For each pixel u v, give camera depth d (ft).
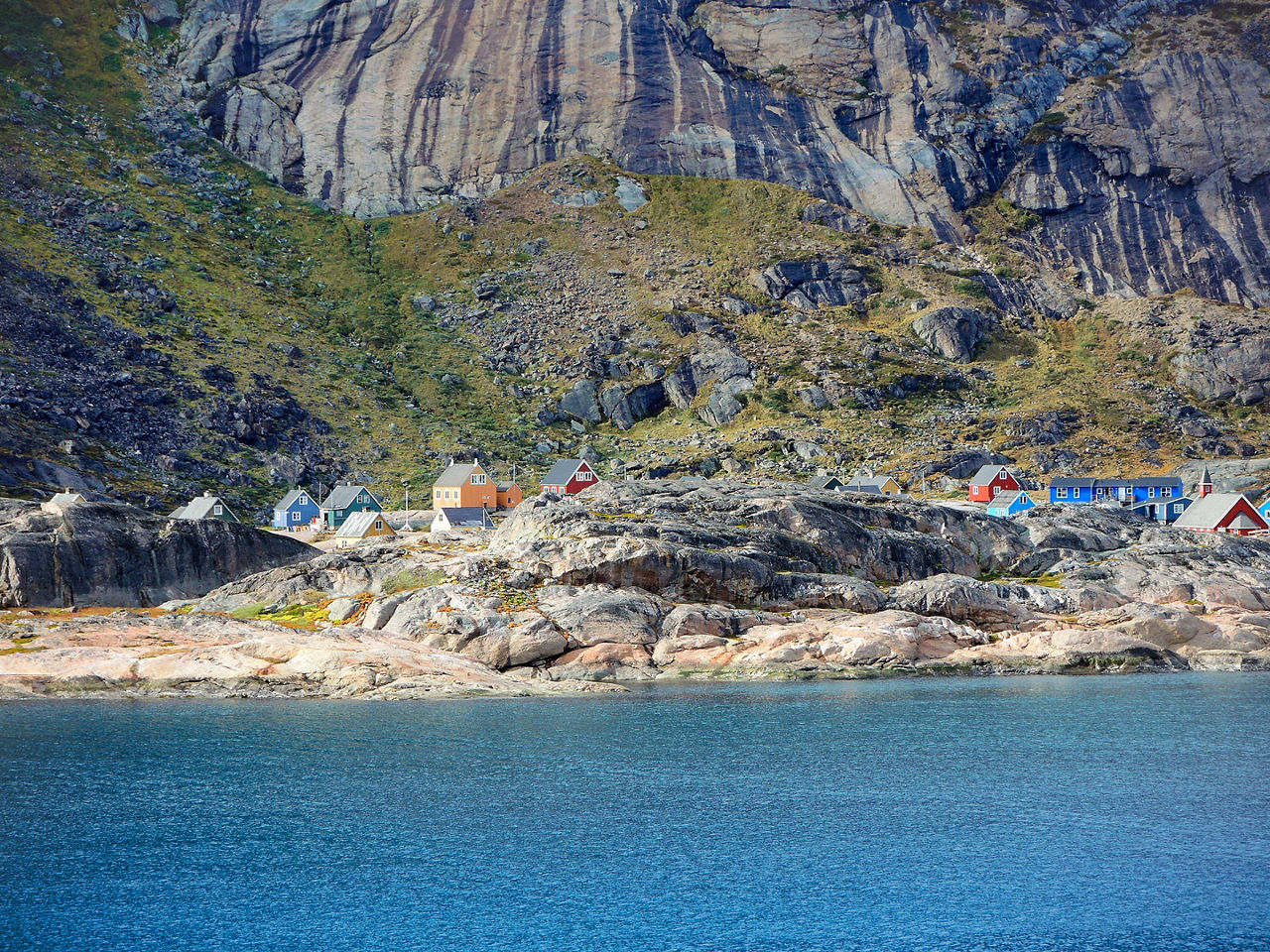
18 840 177.47
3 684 282.77
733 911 151.02
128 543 351.05
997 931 144.25
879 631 325.01
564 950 139.23
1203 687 311.06
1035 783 211.61
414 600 321.32
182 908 151.53
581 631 312.50
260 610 342.03
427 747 237.25
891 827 186.09
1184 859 169.48
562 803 198.90
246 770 217.77
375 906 152.46
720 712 274.16
